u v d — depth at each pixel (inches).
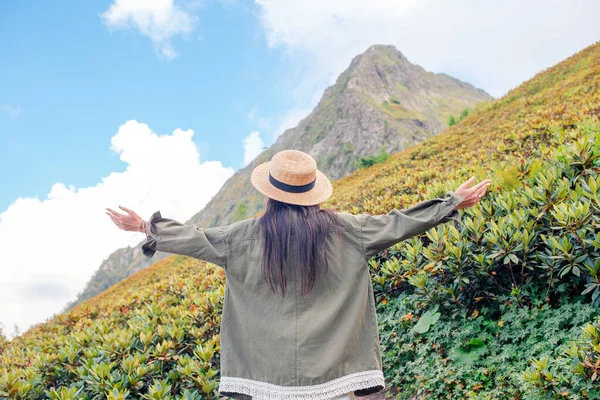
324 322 84.1
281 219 88.4
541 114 403.5
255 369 84.5
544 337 124.9
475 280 145.9
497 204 161.6
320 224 88.0
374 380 84.7
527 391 112.2
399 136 7426.2
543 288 139.3
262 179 94.3
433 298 153.9
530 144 285.7
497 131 461.4
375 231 90.0
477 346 137.9
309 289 85.4
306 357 82.0
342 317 86.1
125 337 181.5
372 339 88.3
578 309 123.6
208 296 204.7
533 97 670.5
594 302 122.1
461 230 151.9
